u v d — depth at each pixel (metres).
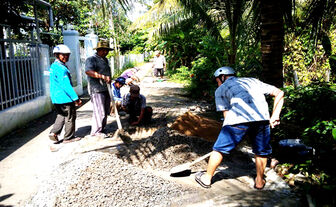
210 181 3.37
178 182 3.47
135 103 5.99
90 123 6.42
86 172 3.21
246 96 3.22
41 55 7.28
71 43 9.98
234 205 2.94
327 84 4.53
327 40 7.73
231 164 4.12
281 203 2.99
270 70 4.72
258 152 3.31
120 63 18.69
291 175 3.78
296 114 4.18
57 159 4.30
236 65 8.24
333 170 3.58
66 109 4.86
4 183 3.59
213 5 8.53
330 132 3.54
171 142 4.35
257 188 3.36
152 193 3.12
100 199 2.95
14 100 6.00
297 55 10.31
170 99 9.45
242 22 8.22
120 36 21.89
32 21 9.70
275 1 4.52
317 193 3.06
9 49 6.09
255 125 3.20
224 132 3.26
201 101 9.12
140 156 4.16
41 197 3.08
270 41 4.64
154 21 13.39
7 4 7.56
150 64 28.67
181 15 11.20
